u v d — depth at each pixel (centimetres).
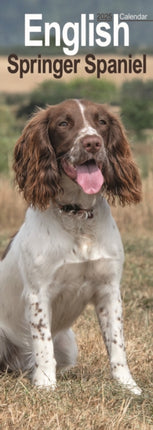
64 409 432
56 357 552
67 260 484
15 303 523
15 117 3091
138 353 569
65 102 499
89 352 585
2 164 1589
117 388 475
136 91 2948
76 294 504
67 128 481
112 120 510
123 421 421
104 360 563
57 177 487
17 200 1362
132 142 538
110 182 509
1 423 411
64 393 460
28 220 500
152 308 774
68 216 487
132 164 518
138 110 2789
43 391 462
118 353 498
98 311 513
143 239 1166
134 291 838
